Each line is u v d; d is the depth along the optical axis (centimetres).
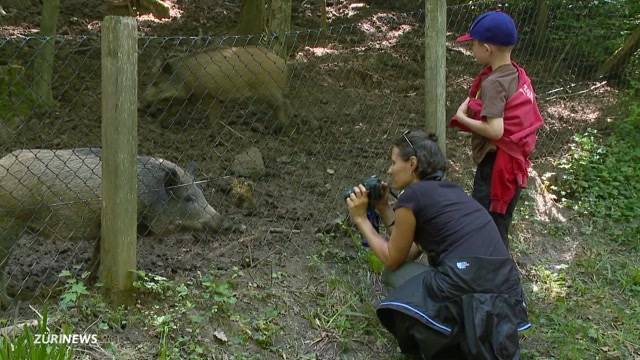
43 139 575
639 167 598
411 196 341
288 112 662
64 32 832
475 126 370
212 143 612
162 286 368
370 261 429
